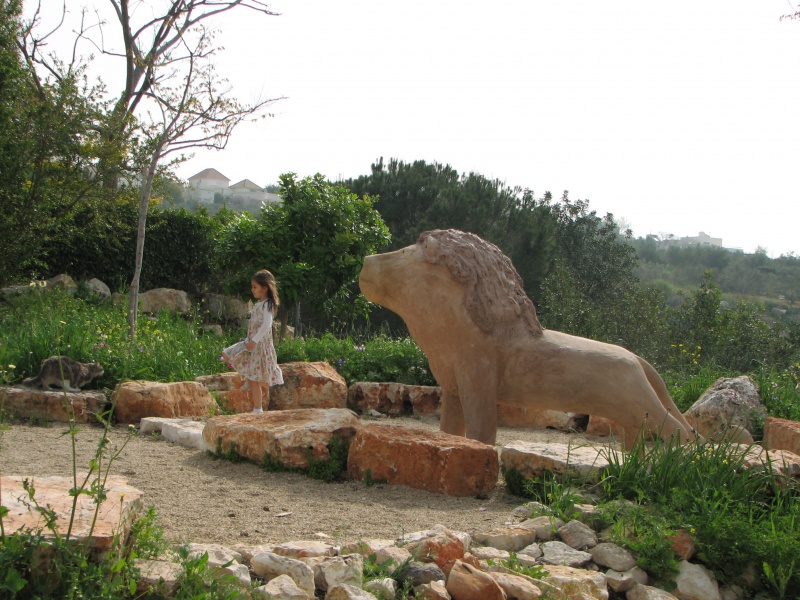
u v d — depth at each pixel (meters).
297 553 3.19
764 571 3.70
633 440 5.19
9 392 6.29
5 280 11.97
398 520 4.00
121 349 8.16
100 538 2.62
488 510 4.35
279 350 10.06
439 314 5.40
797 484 4.56
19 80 11.80
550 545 3.70
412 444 4.72
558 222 26.66
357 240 12.69
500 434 7.82
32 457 4.95
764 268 42.72
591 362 5.21
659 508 4.03
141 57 10.75
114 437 5.96
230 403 7.80
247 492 4.46
